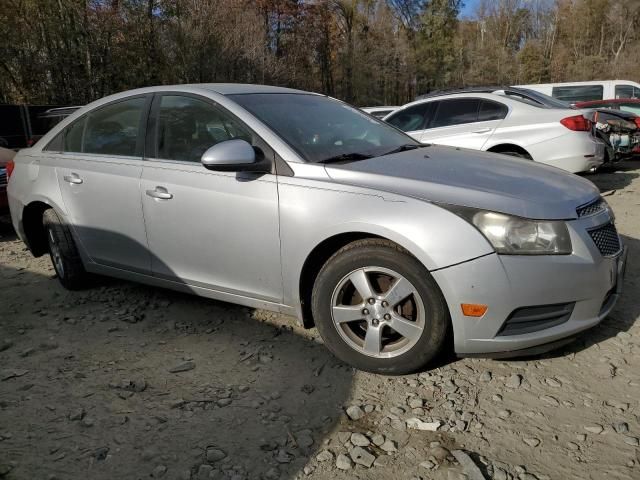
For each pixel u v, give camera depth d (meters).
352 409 2.71
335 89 45.25
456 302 2.71
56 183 4.31
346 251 2.99
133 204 3.79
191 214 3.50
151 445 2.52
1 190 6.45
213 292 3.57
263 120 3.42
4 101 21.09
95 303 4.25
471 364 3.11
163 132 3.77
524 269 2.67
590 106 13.51
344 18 46.16
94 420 2.71
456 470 2.29
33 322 3.94
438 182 2.94
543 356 3.16
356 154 3.42
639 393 2.78
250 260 3.31
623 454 2.35
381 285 2.98
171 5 22.75
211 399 2.88
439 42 52.59
